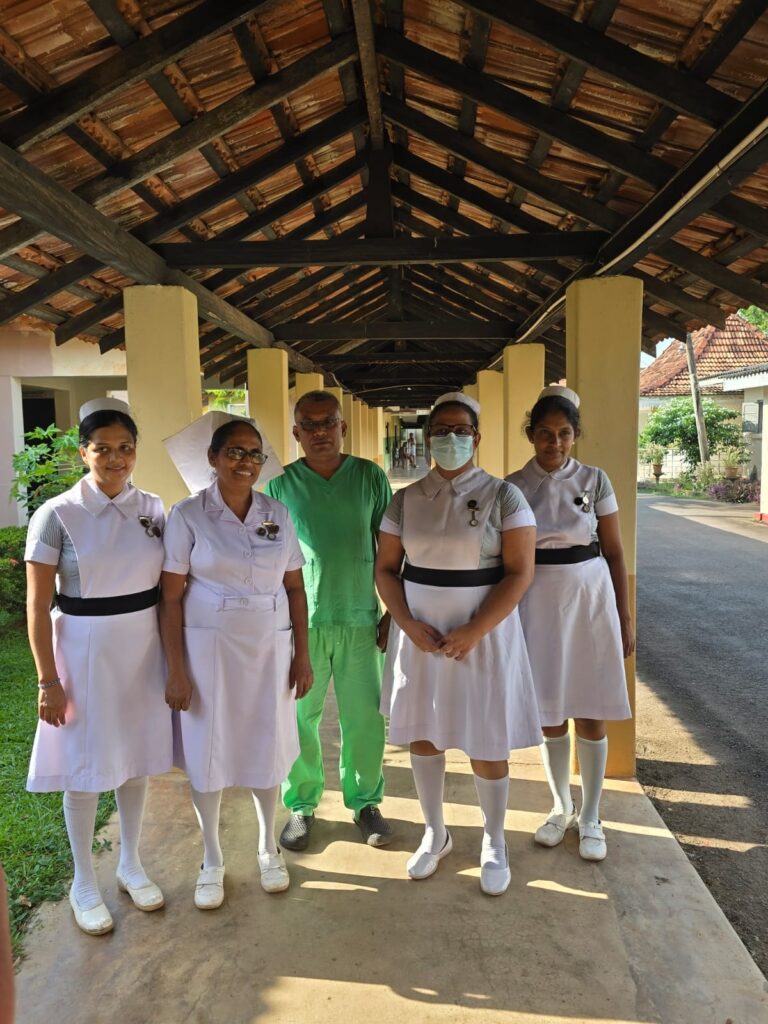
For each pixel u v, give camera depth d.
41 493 6.13
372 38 2.52
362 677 2.67
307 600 2.65
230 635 2.22
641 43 2.14
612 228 3.07
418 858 2.45
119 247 2.89
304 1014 1.84
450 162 3.66
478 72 2.60
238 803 2.97
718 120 2.14
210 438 2.44
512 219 3.64
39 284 3.18
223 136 2.93
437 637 2.27
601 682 2.46
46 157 2.48
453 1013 1.85
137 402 3.38
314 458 2.64
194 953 2.07
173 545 2.23
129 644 2.15
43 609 2.06
